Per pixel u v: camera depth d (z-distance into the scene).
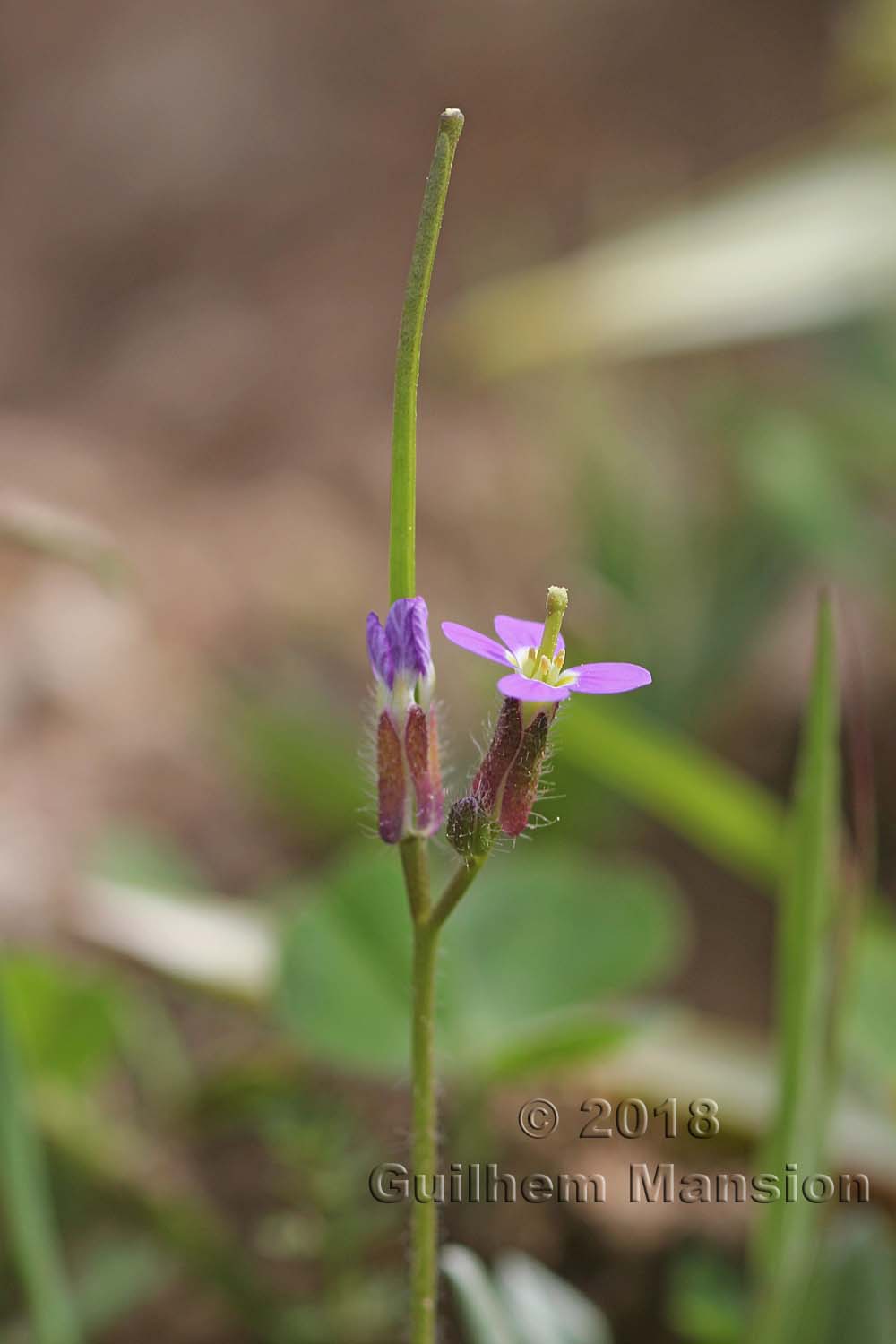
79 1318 0.19
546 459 0.36
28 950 0.20
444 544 0.34
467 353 0.31
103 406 0.41
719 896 0.27
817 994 0.17
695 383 0.39
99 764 0.27
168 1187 0.19
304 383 0.41
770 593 0.28
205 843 0.26
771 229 0.29
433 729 0.15
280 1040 0.21
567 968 0.19
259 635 0.30
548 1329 0.17
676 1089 0.19
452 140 0.15
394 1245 0.19
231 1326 0.19
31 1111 0.19
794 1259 0.17
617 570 0.29
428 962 0.15
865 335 0.33
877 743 0.29
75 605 0.30
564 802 0.25
